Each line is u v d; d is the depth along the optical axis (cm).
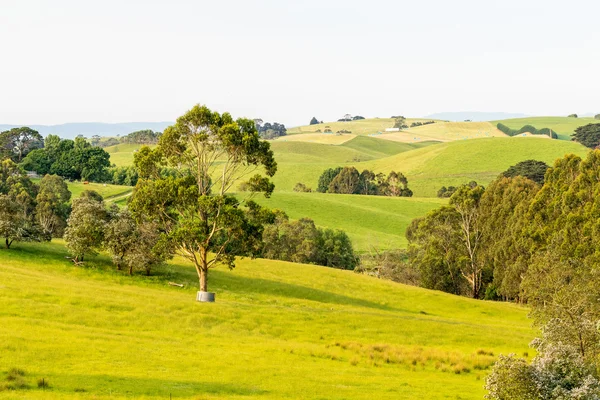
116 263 6612
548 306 3716
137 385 2636
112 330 3900
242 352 3672
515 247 8100
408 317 5822
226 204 5553
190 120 5619
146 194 5550
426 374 3600
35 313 3975
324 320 5022
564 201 7388
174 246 5700
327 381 3097
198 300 5494
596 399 2294
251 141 5631
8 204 6962
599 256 6294
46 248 7281
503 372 2441
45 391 2398
